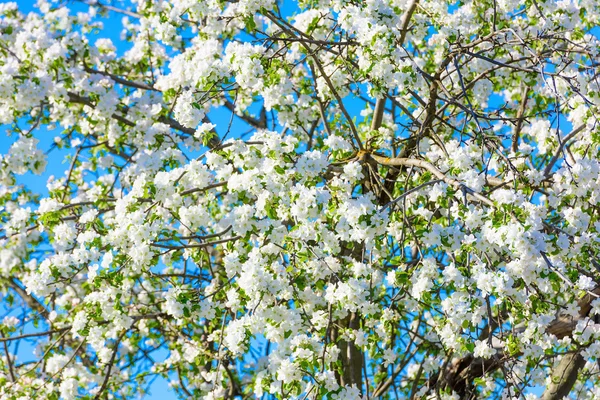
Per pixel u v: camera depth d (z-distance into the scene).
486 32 6.82
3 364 8.05
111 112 7.15
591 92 5.48
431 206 6.12
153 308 8.12
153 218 5.03
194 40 7.38
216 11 6.30
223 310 5.54
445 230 4.53
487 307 4.41
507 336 5.16
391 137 6.83
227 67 5.40
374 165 6.39
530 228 4.21
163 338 8.56
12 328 7.91
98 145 7.58
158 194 5.10
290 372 4.56
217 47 5.52
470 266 4.71
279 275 4.82
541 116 7.36
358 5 5.92
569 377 6.30
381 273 5.52
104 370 7.56
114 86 7.64
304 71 7.43
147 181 5.11
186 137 7.50
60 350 8.02
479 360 6.59
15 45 6.95
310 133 7.08
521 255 4.22
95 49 7.95
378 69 5.19
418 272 4.66
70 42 7.43
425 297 4.45
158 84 7.57
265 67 5.57
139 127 7.14
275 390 4.58
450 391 6.48
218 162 5.12
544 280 4.75
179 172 5.16
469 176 4.88
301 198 4.56
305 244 4.85
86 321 5.91
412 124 6.40
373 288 5.18
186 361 8.16
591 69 5.67
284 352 4.70
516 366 5.59
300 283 4.92
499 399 6.73
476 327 4.46
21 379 6.98
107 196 7.41
